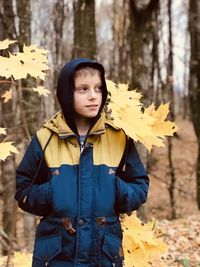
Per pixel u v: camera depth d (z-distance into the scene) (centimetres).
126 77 1159
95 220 221
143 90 700
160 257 402
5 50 285
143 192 237
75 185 222
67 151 228
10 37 706
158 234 307
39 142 234
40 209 228
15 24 759
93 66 233
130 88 712
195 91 1055
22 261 336
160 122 276
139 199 234
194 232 514
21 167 239
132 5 689
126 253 288
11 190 784
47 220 226
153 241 281
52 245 221
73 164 226
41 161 230
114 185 226
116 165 231
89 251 219
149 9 682
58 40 872
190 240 488
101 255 221
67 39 1105
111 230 224
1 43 264
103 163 228
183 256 429
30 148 237
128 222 288
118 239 228
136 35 699
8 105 720
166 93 1178
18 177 239
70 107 229
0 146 248
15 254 340
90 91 229
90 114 228
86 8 786
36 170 235
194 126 1059
